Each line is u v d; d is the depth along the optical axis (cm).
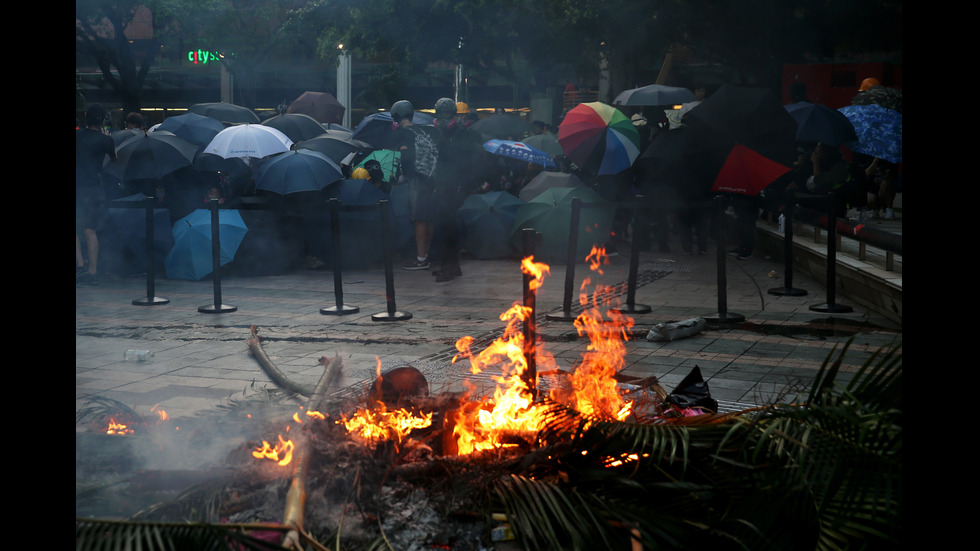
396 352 711
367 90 3950
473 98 3900
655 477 340
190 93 4119
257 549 281
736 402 545
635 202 871
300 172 1152
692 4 1827
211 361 680
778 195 1241
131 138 1252
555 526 328
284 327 820
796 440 327
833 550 300
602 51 2066
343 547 313
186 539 285
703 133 1128
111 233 1141
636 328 798
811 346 725
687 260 1288
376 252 1227
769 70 1928
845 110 1342
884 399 343
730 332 788
